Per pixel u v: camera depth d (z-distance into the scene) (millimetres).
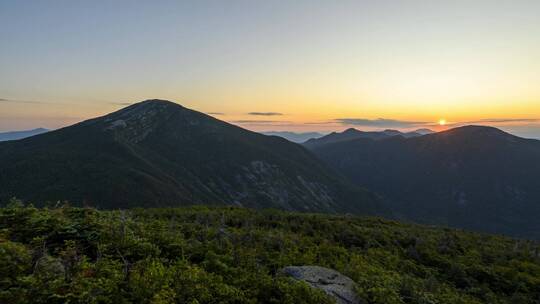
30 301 7605
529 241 41125
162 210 33031
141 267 10188
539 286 21906
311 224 31750
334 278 13641
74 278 8516
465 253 28453
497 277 22594
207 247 14922
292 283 11688
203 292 9484
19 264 8938
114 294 8320
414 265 22906
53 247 11555
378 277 15148
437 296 15102
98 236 12617
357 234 29156
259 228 27766
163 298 8383
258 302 10461
